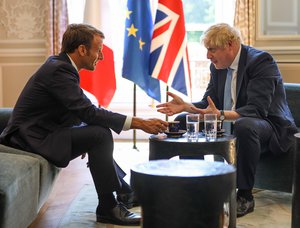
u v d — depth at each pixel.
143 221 1.56
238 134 2.50
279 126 2.71
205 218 1.50
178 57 3.87
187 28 5.09
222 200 1.52
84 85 3.92
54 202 2.83
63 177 3.46
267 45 4.66
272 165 2.77
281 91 2.80
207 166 1.63
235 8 4.61
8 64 4.82
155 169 1.58
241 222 2.41
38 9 4.77
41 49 4.79
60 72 2.33
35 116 2.37
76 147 2.33
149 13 3.92
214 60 2.76
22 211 1.97
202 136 2.40
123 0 5.00
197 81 5.06
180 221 1.49
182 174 1.50
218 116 2.56
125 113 5.11
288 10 4.64
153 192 1.51
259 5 4.62
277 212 2.58
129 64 3.87
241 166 2.51
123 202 2.63
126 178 3.33
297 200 2.10
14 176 1.90
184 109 2.61
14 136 2.38
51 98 2.36
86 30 2.46
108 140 2.33
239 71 2.75
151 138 2.34
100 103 3.97
